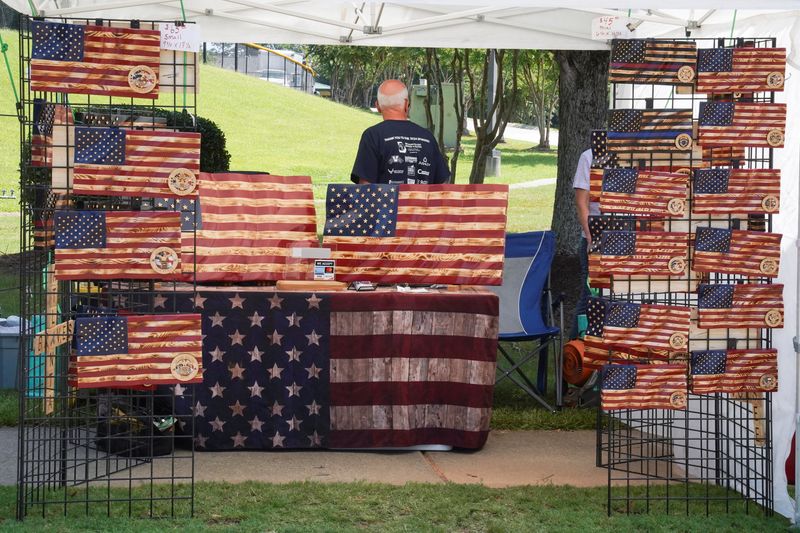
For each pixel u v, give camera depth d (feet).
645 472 15.87
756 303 13.67
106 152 12.53
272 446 16.51
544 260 20.99
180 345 12.82
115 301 15.34
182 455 16.25
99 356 12.62
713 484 15.31
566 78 33.04
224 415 16.40
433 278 17.56
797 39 13.64
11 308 27.94
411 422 16.61
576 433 18.38
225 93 102.99
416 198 17.80
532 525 12.86
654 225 13.96
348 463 16.03
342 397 16.52
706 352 13.55
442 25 19.88
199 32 12.76
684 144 13.61
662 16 17.33
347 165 82.53
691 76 13.64
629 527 12.93
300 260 17.35
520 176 83.30
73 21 15.83
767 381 13.62
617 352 13.93
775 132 13.48
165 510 13.20
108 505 13.00
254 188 17.93
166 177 12.63
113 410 15.39
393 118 19.03
